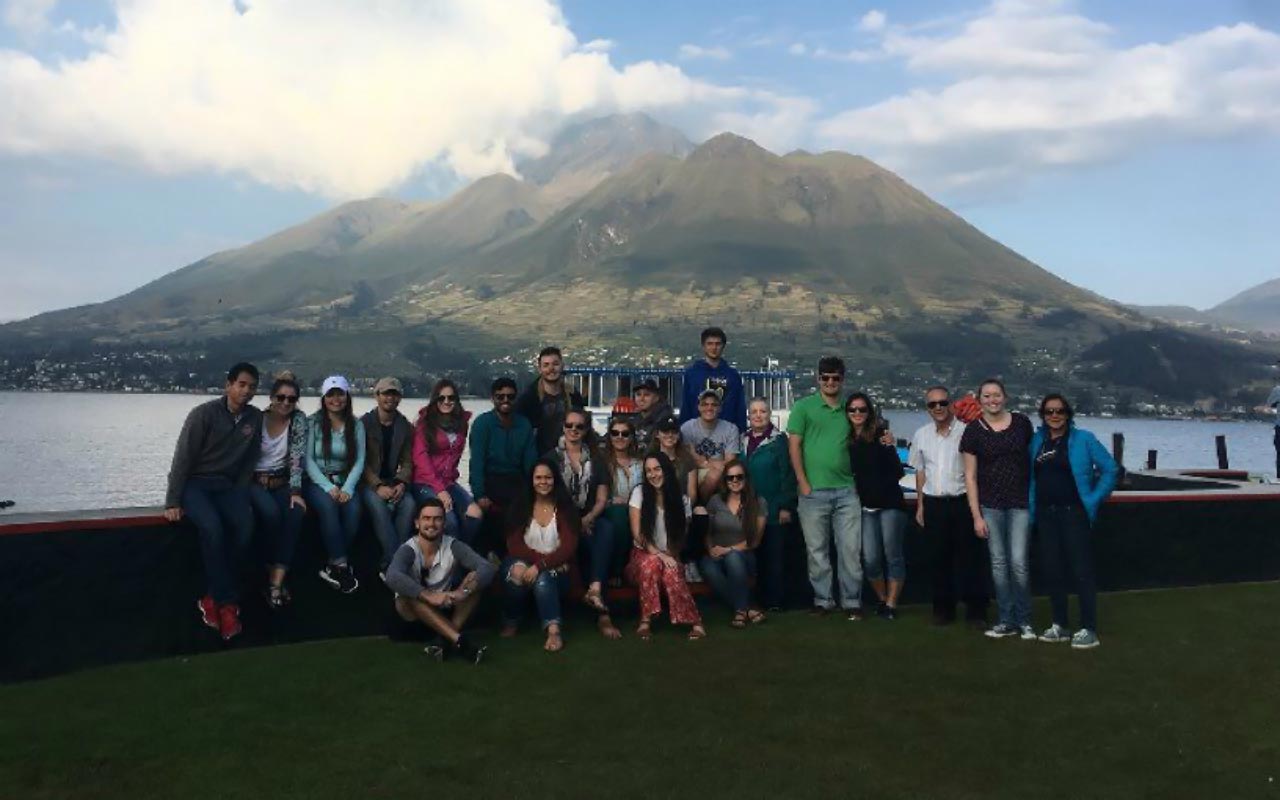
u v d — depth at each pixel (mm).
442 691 6602
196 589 7438
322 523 7750
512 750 5625
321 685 6660
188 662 7117
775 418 29062
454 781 5188
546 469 7934
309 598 7879
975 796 5148
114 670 6887
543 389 9445
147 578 7234
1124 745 5867
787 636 8227
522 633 8133
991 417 8398
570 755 5566
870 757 5625
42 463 69312
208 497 7367
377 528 7945
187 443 7285
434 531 7441
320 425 7867
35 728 5758
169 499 7254
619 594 8656
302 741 5676
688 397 10031
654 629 8359
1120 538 10547
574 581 8336
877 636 8281
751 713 6305
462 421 8594
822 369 8945
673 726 6051
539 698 6508
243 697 6387
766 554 9250
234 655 7324
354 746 5625
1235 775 5465
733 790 5148
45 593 6828
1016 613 8328
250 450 7555
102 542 7051
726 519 8781
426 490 8188
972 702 6582
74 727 5781
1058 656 7719
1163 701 6641
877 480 8898
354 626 8031
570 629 8281
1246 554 11172
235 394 7410
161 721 5918
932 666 7395
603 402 26531
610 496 8695
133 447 84062
